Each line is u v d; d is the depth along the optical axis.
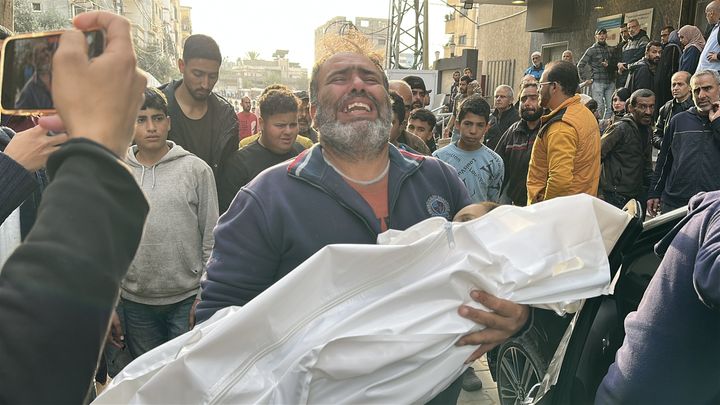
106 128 0.67
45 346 0.57
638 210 1.64
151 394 1.21
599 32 10.52
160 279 2.85
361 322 1.22
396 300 1.24
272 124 3.37
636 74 8.50
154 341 3.00
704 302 1.25
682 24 10.82
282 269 1.54
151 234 2.81
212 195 2.97
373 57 1.72
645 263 2.04
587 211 1.46
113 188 0.64
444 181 1.74
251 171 3.40
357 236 1.53
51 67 0.77
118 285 0.64
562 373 1.85
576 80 3.89
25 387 0.56
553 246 1.39
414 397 1.25
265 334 1.20
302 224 1.52
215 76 3.41
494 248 1.36
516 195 4.91
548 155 3.89
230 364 1.20
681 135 4.46
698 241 1.36
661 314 1.42
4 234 1.79
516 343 2.19
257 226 1.52
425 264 1.31
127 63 0.68
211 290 1.52
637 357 1.45
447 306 1.27
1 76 0.79
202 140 3.54
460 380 1.57
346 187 1.54
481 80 20.39
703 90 4.27
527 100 4.69
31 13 28.77
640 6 12.14
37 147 1.38
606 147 5.30
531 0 16.03
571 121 3.78
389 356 1.20
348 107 1.58
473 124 3.94
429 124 4.68
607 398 1.53
